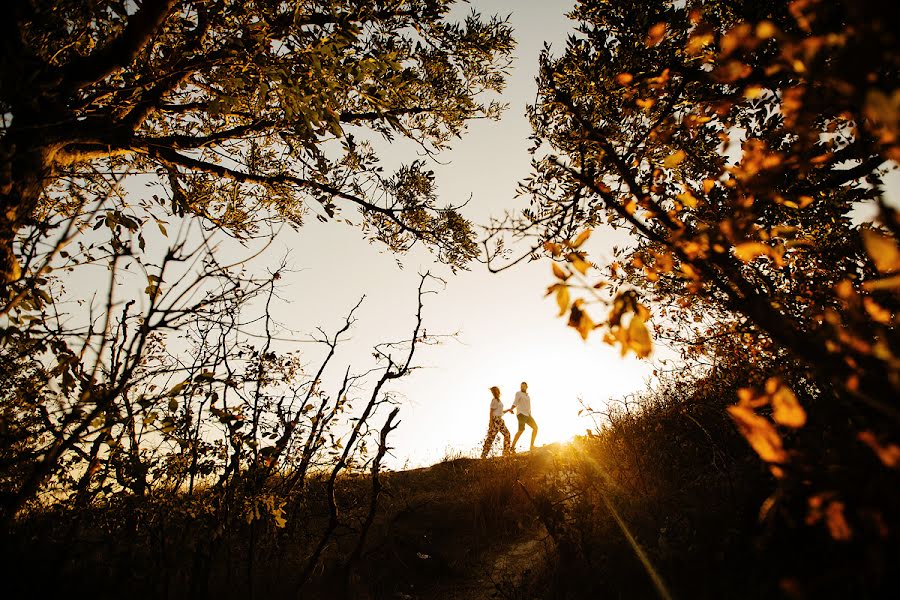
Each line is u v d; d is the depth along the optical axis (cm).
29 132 336
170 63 452
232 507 391
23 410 260
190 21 478
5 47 312
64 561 270
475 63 634
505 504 673
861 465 150
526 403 1203
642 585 350
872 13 106
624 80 275
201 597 369
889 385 131
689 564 328
